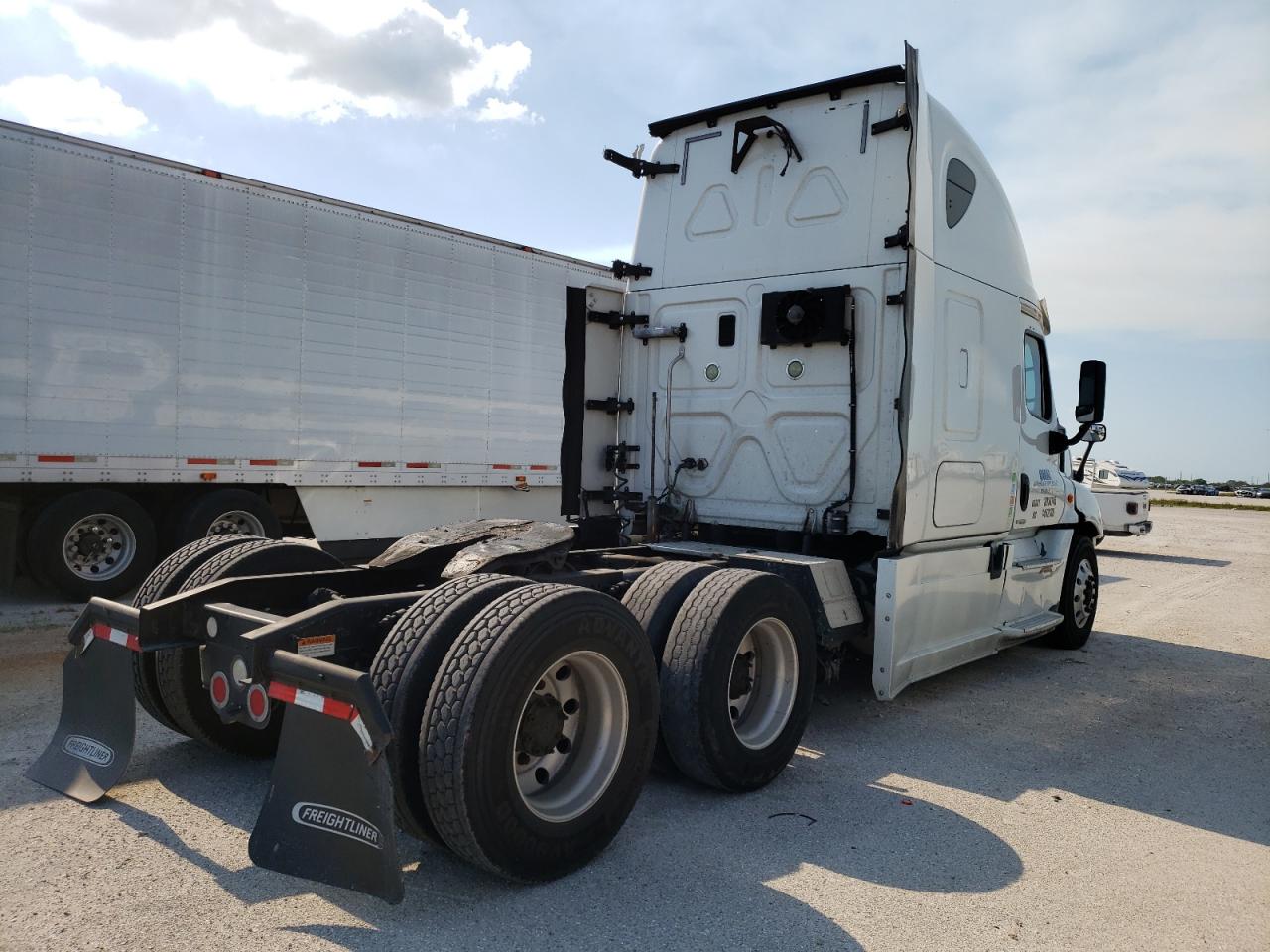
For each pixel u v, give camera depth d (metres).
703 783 3.98
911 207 4.86
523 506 11.74
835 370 5.29
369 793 2.66
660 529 5.98
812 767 4.50
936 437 5.23
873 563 5.19
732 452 5.73
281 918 2.82
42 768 3.78
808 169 5.48
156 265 8.39
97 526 8.35
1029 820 3.92
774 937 2.82
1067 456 7.59
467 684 2.86
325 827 2.75
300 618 3.19
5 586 8.75
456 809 2.83
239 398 8.97
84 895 2.90
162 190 8.42
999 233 6.10
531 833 2.99
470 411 10.99
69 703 3.84
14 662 5.86
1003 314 6.11
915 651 5.14
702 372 5.89
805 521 5.39
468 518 11.16
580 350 6.13
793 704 4.27
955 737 5.11
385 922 2.82
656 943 2.75
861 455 5.18
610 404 6.28
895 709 5.63
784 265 5.54
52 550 7.99
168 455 8.51
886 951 2.77
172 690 3.96
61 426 7.88
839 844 3.57
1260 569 15.30
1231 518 37.31
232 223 8.88
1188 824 3.95
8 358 7.59
